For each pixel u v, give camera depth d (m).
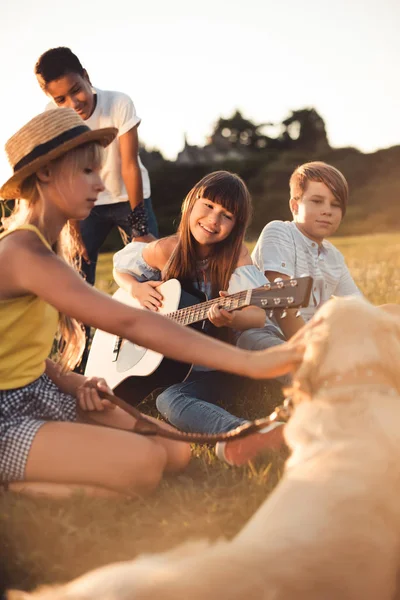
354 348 2.35
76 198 3.14
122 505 2.86
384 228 28.17
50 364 3.51
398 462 2.10
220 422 3.66
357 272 8.70
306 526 1.90
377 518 1.97
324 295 4.65
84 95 5.58
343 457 2.11
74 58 5.55
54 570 2.40
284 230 4.57
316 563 1.83
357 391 2.28
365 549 1.90
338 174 4.54
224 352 2.70
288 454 3.31
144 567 1.81
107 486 2.91
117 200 5.98
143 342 2.82
